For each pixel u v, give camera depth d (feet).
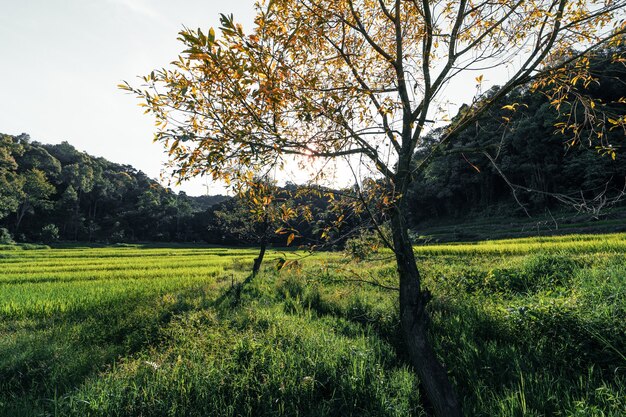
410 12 14.56
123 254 150.41
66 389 17.75
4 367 19.95
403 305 12.25
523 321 19.13
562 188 125.18
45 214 302.66
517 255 57.11
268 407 14.51
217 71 8.17
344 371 16.80
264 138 9.72
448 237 128.06
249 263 83.92
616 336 15.34
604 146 10.48
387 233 12.98
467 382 16.52
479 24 13.14
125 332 26.63
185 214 312.50
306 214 12.01
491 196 189.67
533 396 14.07
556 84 12.01
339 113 10.79
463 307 24.49
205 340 21.08
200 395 15.12
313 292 35.01
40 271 80.89
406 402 14.49
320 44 12.36
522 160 139.54
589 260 33.22
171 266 88.28
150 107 8.58
